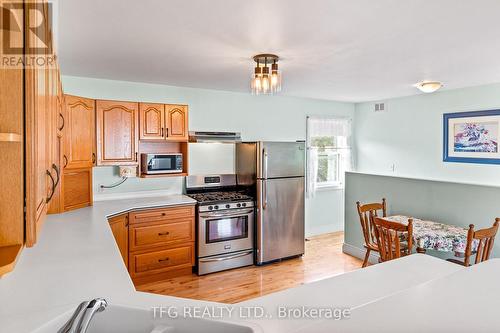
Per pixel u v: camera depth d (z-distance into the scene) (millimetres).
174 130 4074
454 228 3209
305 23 2139
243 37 2412
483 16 2021
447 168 4781
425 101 5031
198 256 3957
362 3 1846
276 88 2918
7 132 829
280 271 4113
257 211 4262
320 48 2676
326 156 5977
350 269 4164
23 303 1288
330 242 5320
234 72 3561
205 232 3979
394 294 1187
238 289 3596
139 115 3852
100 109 3623
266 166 4246
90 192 3629
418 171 5168
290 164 4449
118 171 4090
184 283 3748
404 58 2973
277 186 4355
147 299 1300
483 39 2453
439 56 2922
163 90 4324
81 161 3363
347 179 4715
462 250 2893
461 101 4586
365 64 3189
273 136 5254
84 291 1412
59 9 1910
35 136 875
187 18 2059
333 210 5988
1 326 1095
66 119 3146
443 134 4812
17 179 857
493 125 4250
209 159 4652
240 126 4938
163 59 3031
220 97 4750
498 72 3535
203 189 4594
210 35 2369
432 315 1017
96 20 2088
